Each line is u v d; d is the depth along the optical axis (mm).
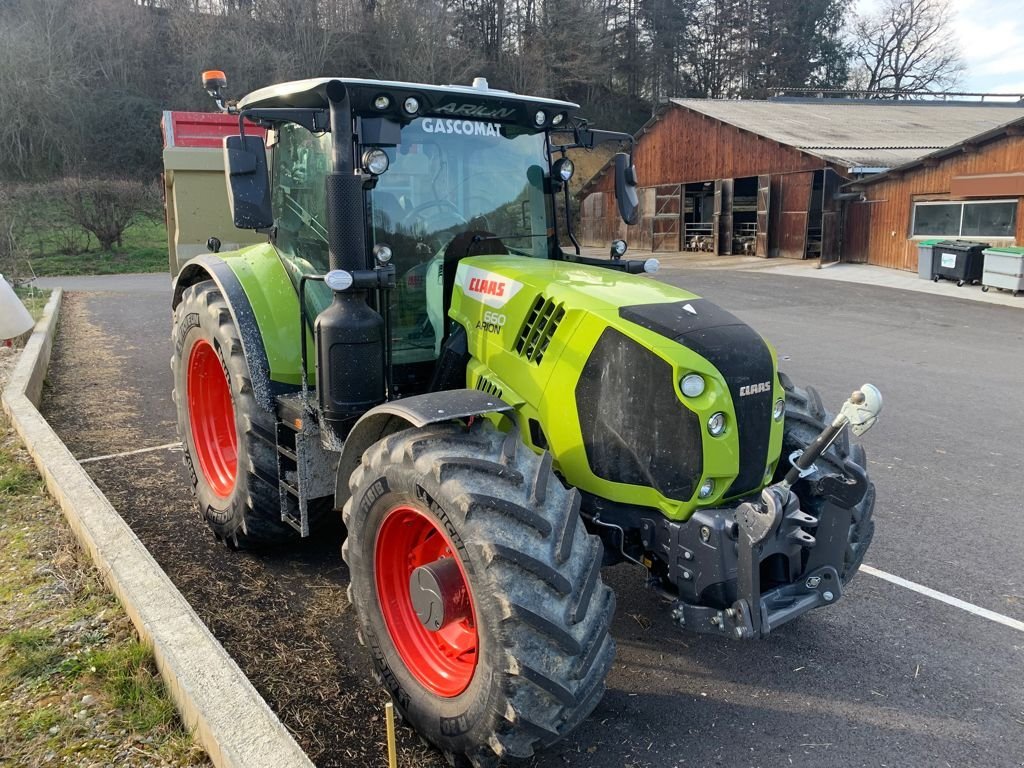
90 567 3945
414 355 3816
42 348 8984
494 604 2463
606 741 3012
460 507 2568
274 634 3652
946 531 5012
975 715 3211
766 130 24266
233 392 4074
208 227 8594
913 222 19938
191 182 8422
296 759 2420
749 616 2791
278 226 4273
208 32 34938
